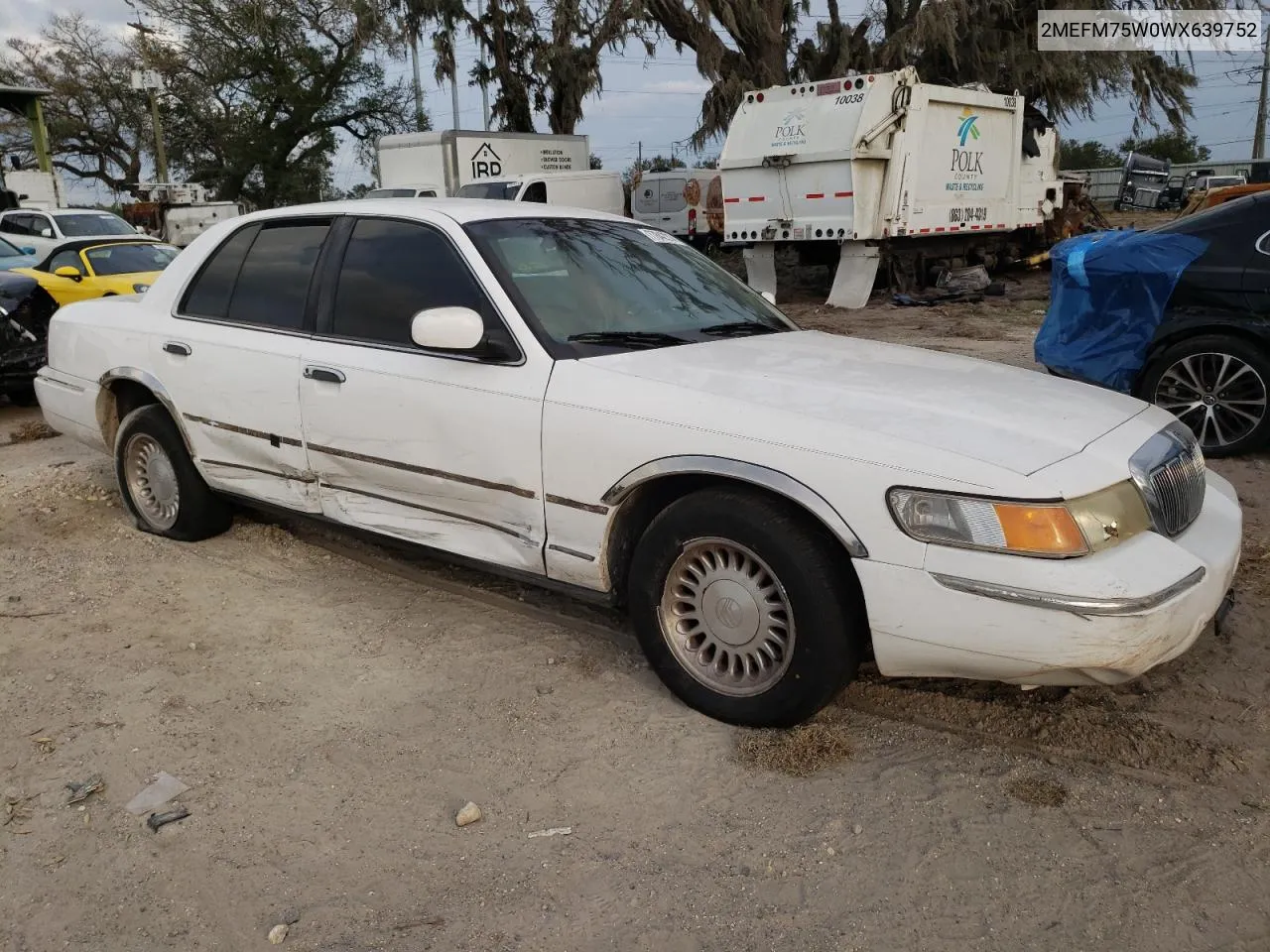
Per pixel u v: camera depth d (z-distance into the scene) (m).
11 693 3.64
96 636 4.12
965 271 15.91
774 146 14.65
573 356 3.56
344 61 39.34
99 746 3.29
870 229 14.38
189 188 33.78
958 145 15.23
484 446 3.65
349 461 4.11
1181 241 6.27
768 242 15.44
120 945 2.43
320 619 4.26
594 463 3.37
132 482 5.31
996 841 2.74
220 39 39.16
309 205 4.69
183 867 2.71
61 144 47.19
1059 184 18.58
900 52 21.86
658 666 3.44
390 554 4.98
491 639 4.03
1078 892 2.54
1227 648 3.78
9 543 5.24
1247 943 2.36
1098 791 2.95
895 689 3.55
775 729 3.27
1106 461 2.93
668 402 3.27
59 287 11.80
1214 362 6.21
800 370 3.48
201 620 4.27
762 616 3.19
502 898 2.57
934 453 2.84
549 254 3.99
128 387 5.24
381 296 4.06
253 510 5.44
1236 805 2.86
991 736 3.24
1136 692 3.48
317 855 2.75
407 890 2.61
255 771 3.14
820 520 2.98
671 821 2.87
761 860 2.70
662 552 3.32
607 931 2.45
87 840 2.82
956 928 2.43
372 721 3.43
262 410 4.39
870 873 2.63
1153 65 22.88
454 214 4.01
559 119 26.72
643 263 4.27
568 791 3.01
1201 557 3.01
